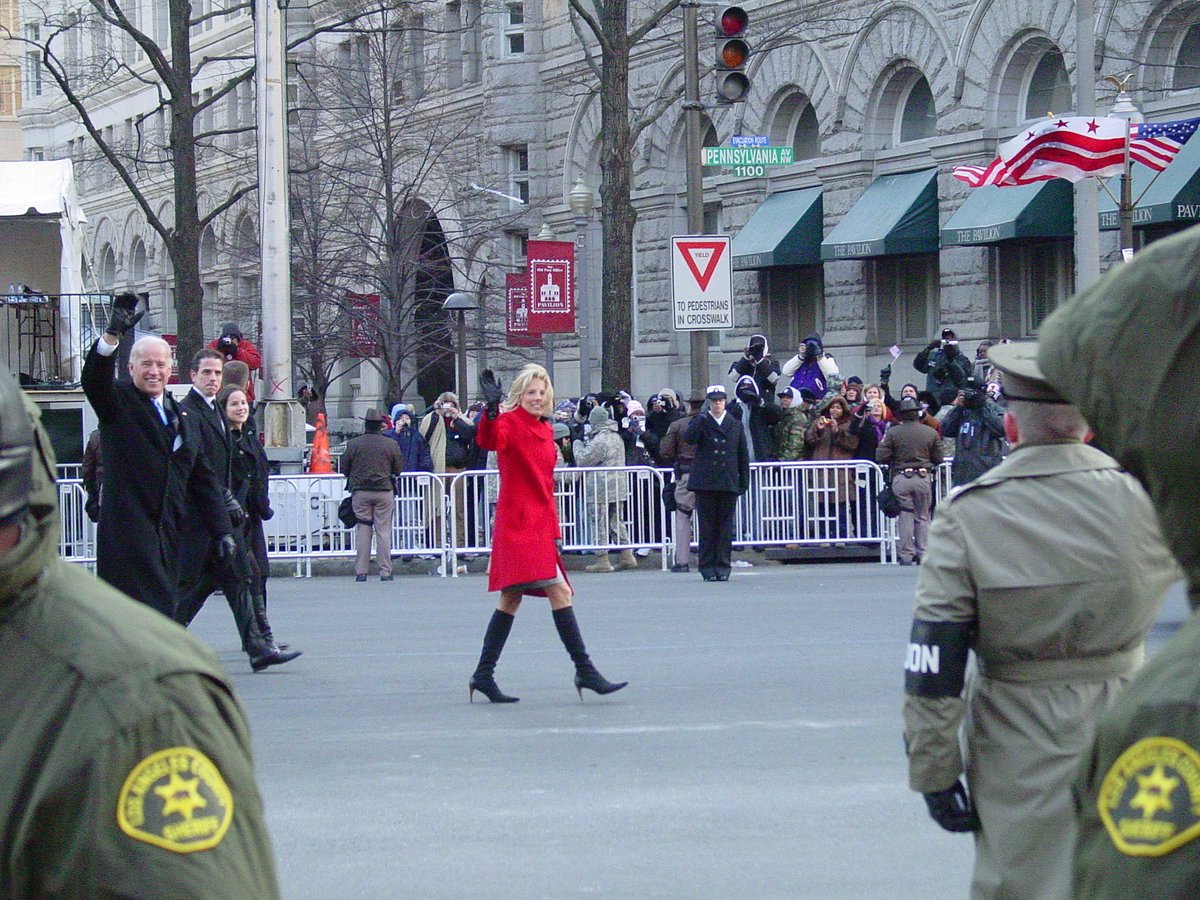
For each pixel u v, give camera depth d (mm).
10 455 2723
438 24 53250
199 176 63594
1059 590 5004
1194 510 2584
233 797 2748
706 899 7316
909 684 5141
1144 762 2453
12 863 2666
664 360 47375
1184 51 32562
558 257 28734
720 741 10570
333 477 23031
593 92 35625
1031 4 35344
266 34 25484
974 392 20641
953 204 37562
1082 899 2557
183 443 10891
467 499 23016
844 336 41312
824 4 41375
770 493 23094
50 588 2842
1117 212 31438
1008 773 5051
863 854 8000
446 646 15133
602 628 16156
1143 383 2598
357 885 7633
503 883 7625
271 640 13859
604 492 22719
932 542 5207
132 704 2699
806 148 43438
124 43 67875
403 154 44531
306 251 44562
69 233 26219
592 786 9445
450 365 55656
